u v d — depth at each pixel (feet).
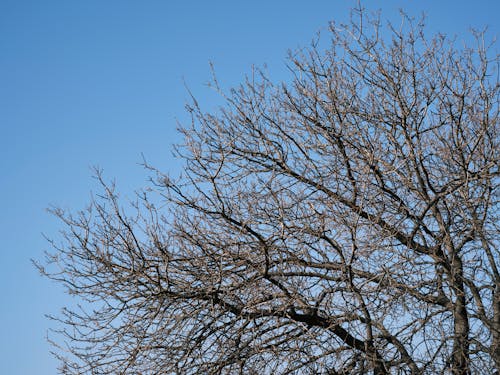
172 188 32.71
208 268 32.60
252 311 32.27
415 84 37.14
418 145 36.27
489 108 37.19
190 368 31.60
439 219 34.96
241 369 31.55
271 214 33.86
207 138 36.32
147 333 32.17
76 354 32.19
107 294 32.78
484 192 35.09
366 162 35.12
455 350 30.76
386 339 32.89
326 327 32.58
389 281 30.09
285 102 38.29
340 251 30.99
